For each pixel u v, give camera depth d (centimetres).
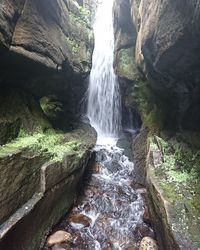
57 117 879
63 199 627
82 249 533
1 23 450
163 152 686
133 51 1104
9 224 407
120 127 1201
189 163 618
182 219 429
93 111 1291
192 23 418
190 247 371
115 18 1192
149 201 588
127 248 543
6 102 603
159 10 564
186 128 777
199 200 483
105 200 710
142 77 994
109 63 1280
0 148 492
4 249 391
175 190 514
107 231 595
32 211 470
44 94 818
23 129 632
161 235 486
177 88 732
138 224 617
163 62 600
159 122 891
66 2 853
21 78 650
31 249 483
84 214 657
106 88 1261
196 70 569
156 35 577
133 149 943
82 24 1002
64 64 771
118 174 877
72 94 1005
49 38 668
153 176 587
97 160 927
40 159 544
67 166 633
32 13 585
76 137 880
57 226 598
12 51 518
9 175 434
